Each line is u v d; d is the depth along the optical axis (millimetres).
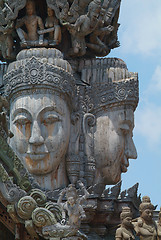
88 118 26125
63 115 25281
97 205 23969
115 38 28656
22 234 21047
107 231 24375
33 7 26734
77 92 26328
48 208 20562
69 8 27016
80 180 25094
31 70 25234
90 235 24031
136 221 23031
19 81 25297
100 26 27031
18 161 20672
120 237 22297
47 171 24875
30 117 25047
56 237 20000
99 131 26047
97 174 25859
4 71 27438
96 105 26297
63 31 27062
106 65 26828
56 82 25172
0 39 27188
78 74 27062
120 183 24500
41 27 26609
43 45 26578
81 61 27109
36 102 25094
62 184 25109
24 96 25250
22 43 26453
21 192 20344
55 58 25688
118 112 26156
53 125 25078
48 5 26297
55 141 24906
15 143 25094
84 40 26938
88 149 25812
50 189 24844
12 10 26328
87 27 26297
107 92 26281
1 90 27016
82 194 24156
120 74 26531
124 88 26203
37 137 24719
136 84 26562
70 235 20031
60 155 25031
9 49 27062
